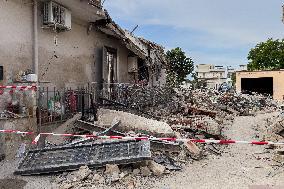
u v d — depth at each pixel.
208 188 5.88
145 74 20.31
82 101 9.90
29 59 9.22
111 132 8.64
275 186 6.00
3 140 6.74
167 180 6.22
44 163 6.41
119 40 15.27
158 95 15.89
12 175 6.11
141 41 16.86
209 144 9.48
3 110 7.61
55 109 9.33
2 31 8.21
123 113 10.49
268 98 28.83
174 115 14.12
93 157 6.54
